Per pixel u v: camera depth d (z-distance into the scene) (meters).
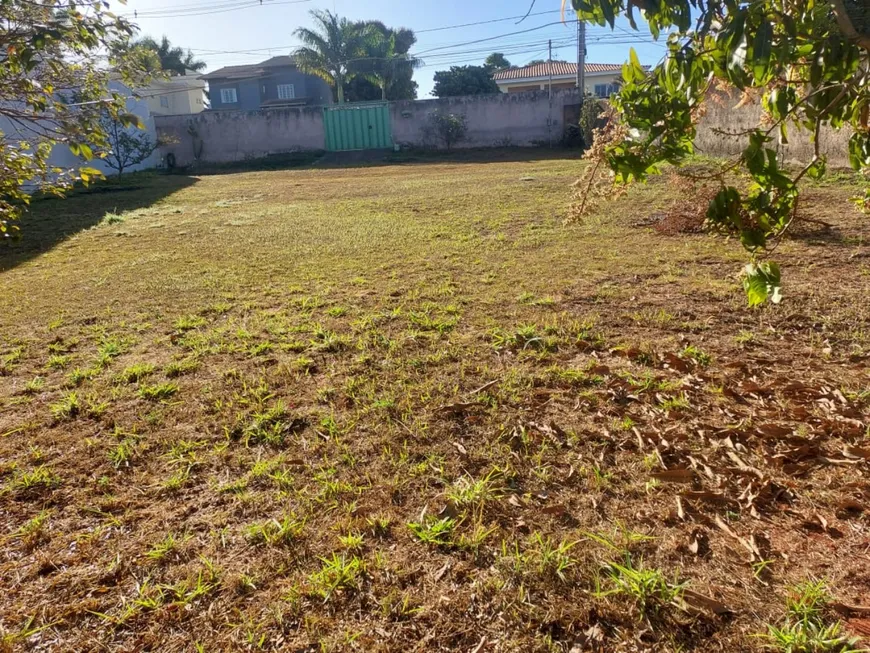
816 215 6.67
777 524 1.97
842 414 2.59
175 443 2.67
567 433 2.59
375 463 2.44
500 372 3.25
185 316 4.57
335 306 4.61
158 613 1.72
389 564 1.86
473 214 8.73
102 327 4.38
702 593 1.69
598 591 1.71
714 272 4.95
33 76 2.41
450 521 2.03
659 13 1.15
